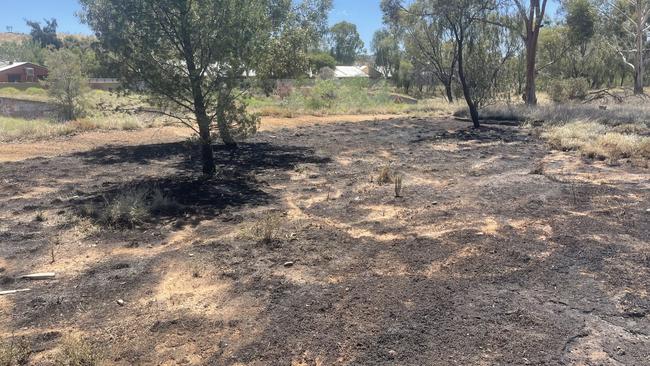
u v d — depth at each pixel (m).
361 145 13.34
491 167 10.10
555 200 7.37
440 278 4.69
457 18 16.58
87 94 22.61
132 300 4.33
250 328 3.85
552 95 30.81
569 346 3.53
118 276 4.79
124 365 3.40
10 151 11.94
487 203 7.30
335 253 5.37
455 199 7.59
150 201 7.32
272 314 4.05
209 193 7.94
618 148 11.34
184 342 3.67
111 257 5.29
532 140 13.95
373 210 7.05
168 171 9.69
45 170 9.79
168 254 5.36
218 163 10.55
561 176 9.10
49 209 6.99
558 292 4.37
